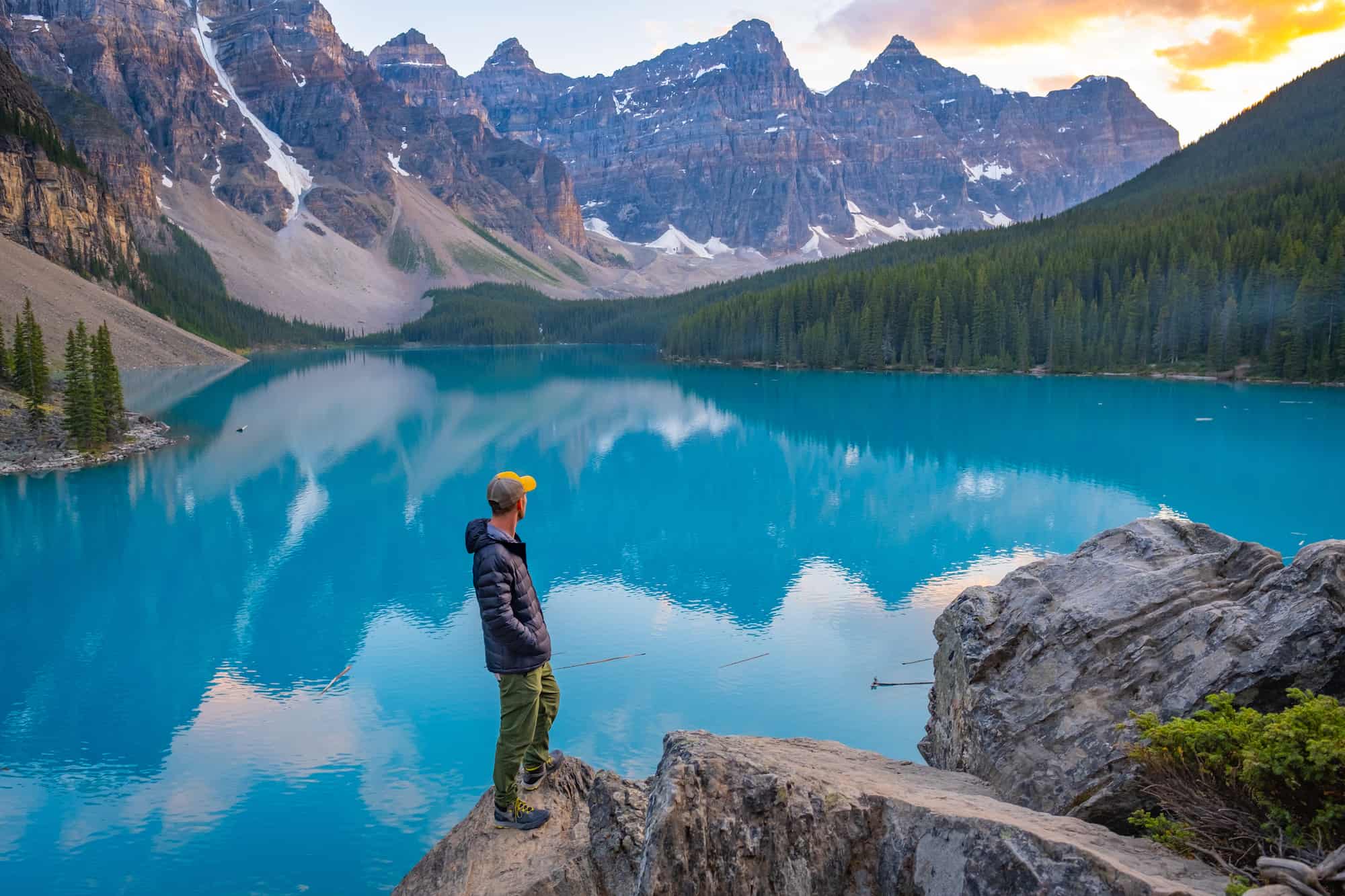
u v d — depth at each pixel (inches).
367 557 1471.5
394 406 3988.7
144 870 569.6
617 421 3430.1
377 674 926.4
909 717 783.7
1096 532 1577.3
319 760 727.1
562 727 770.8
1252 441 2657.5
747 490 2053.4
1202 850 228.4
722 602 1165.1
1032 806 312.8
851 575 1301.7
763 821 231.3
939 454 2518.5
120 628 1097.4
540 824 292.4
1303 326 4296.3
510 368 7096.5
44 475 2210.9
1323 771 212.8
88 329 5374.0
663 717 789.9
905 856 222.1
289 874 565.6
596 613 1122.7
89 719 820.0
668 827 225.1
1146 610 342.0
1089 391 4293.8
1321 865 187.5
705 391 4736.7
